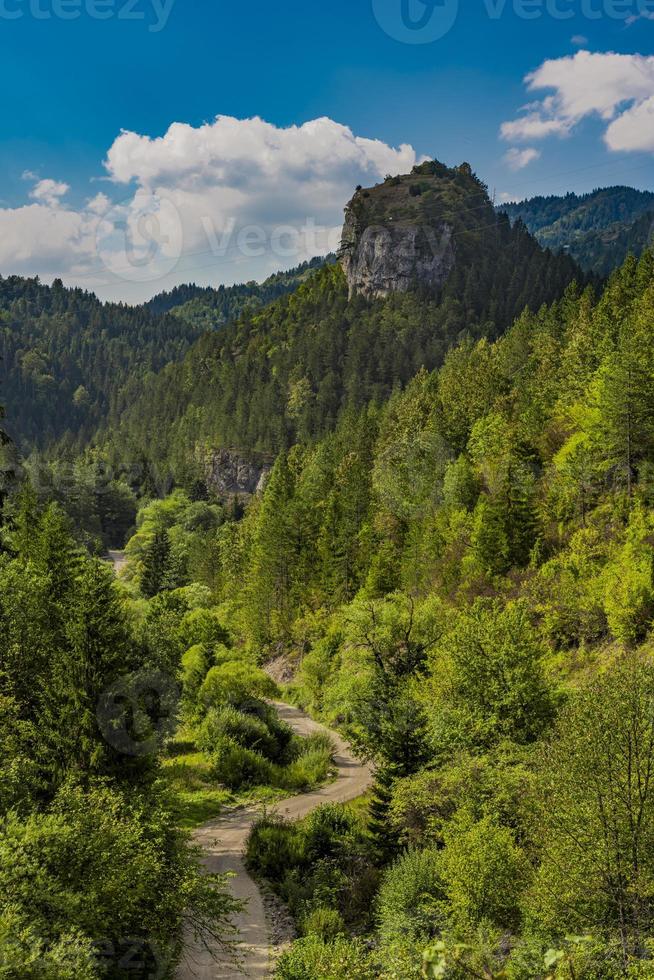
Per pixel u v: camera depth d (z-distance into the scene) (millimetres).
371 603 53906
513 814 22906
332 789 43844
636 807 15734
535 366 108562
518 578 55094
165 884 19781
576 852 15969
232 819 37344
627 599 40875
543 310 140125
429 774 28031
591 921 15453
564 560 50469
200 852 22953
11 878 14602
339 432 152125
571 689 33062
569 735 18047
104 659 23562
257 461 198125
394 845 28672
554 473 62688
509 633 32781
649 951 14102
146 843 18547
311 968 19094
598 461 58906
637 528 45906
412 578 69312
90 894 15719
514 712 30625
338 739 56781
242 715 50625
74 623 24016
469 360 131625
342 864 29391
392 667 42562
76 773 21797
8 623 30109
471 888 18734
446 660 37906
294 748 52688
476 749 29375
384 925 21562
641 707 16844
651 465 55219
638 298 99500
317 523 91875
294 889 27516
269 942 24109
